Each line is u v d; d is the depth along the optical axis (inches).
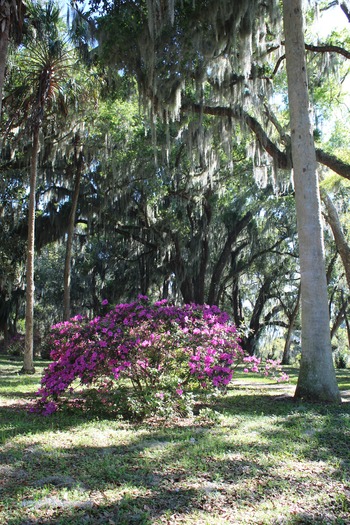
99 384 257.9
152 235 862.5
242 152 717.9
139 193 841.5
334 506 125.8
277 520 115.6
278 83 559.8
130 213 883.4
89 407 254.8
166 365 256.8
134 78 443.5
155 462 158.2
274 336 1311.5
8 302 1118.4
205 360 256.1
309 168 313.4
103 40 389.1
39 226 866.1
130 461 159.3
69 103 530.0
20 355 1023.0
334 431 206.8
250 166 742.5
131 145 685.3
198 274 920.3
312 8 402.0
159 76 406.3
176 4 369.1
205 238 900.6
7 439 187.0
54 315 1360.7
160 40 381.7
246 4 363.9
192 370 254.4
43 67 487.5
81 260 1195.3
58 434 198.4
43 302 1339.8
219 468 153.3
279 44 436.5
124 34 383.9
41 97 489.1
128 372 245.4
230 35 380.5
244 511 121.0
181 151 718.5
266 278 1173.1
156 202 786.8
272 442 186.1
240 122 435.5
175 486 136.7
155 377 249.6
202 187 778.8
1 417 239.3
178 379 253.3
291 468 154.8
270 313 1248.2
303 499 129.8
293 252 1075.9
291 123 321.1
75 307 1296.8
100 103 582.6
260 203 877.8
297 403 285.6
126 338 242.4
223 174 783.1
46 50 473.1
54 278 1272.1
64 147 643.5
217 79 442.0
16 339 1082.1
